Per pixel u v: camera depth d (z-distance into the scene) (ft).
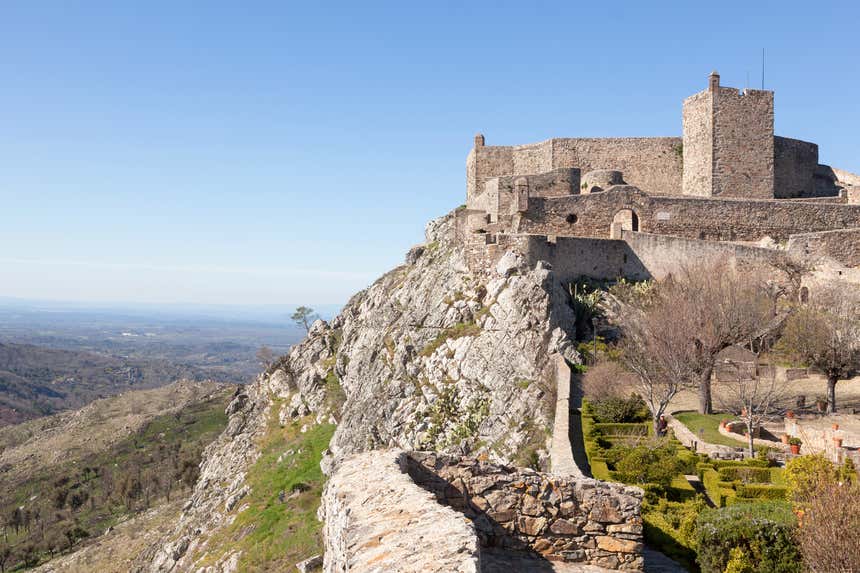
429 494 33.45
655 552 62.49
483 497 45.55
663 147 249.14
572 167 238.89
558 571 43.27
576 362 153.07
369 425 180.55
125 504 380.37
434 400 167.73
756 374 138.41
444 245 233.55
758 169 224.94
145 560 242.78
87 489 424.46
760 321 146.51
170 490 383.45
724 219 213.66
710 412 134.31
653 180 249.96
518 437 138.21
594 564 45.37
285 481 211.61
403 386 179.32
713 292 146.82
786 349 154.92
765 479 93.91
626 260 192.44
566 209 209.26
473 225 211.61
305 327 353.92
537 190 225.35
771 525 55.36
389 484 35.81
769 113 224.33
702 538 57.47
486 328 170.81
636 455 89.76
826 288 176.45
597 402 131.95
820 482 60.44
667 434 122.42
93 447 522.06
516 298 167.84
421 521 29.32
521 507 45.68
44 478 465.47
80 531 328.49
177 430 529.45
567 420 122.01
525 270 176.45
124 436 535.19
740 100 223.71
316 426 242.37
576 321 172.76
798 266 187.62
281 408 277.85
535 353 156.15
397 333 205.98
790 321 151.43
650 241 192.13
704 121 226.17
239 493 219.61
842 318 147.64
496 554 44.65
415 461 45.39
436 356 177.99
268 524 185.26
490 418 150.00
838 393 148.25
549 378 148.56
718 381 158.10
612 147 252.42
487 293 182.29
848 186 242.17
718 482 90.48
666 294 156.35
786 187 240.73
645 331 141.38
